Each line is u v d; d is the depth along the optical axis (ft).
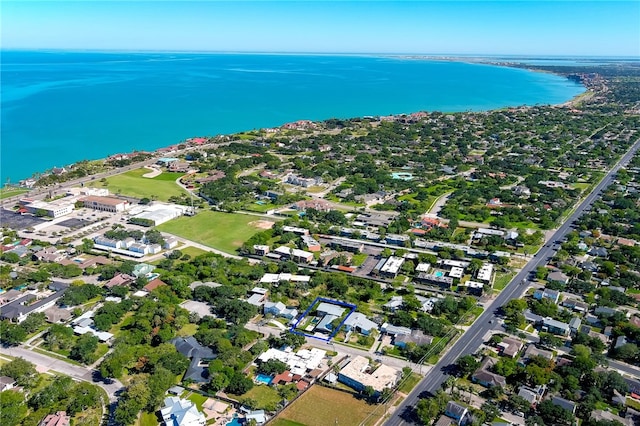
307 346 619.67
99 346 609.42
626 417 494.18
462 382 548.31
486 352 601.62
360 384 533.96
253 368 572.92
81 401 493.36
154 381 514.27
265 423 483.51
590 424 478.18
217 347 586.04
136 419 487.61
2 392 502.38
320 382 547.49
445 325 651.25
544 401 501.15
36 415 476.54
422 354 592.19
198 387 536.01
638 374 567.59
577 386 528.22
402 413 502.79
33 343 617.62
